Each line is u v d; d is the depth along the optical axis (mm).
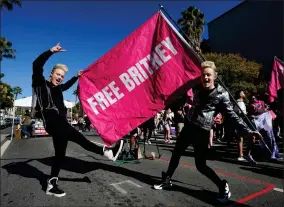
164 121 10719
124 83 3932
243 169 4969
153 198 3234
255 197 3262
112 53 3988
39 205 3098
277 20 25375
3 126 33844
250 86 21734
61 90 3498
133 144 6160
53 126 3258
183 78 3865
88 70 3928
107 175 4434
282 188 3660
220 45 33219
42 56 3154
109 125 3793
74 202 3160
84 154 6984
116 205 3031
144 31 4043
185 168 4984
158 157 6477
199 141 3053
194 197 3252
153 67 3957
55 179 3445
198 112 3057
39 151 8461
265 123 5930
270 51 26109
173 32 3945
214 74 3025
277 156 6020
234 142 10078
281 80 6605
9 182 4223
